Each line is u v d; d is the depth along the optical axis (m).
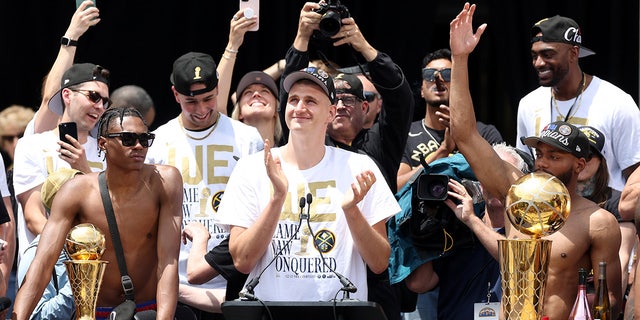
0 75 14.17
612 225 9.21
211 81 11.01
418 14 14.21
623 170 11.56
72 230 8.91
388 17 14.20
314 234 9.19
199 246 10.15
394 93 10.37
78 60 14.19
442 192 9.88
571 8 13.95
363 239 8.95
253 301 8.29
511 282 8.48
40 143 11.24
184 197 10.91
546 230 8.58
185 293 10.45
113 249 9.22
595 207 9.31
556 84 11.52
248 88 12.16
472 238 10.20
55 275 9.84
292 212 9.22
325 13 10.34
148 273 9.32
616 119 11.48
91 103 11.17
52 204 9.27
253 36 14.23
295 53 10.49
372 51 10.34
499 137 12.23
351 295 9.18
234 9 14.38
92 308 8.85
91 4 12.27
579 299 8.64
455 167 10.34
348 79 11.05
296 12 14.23
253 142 11.21
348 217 8.88
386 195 9.34
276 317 8.31
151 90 14.36
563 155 9.27
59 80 11.93
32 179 11.14
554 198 8.53
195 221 10.85
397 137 10.53
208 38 14.38
